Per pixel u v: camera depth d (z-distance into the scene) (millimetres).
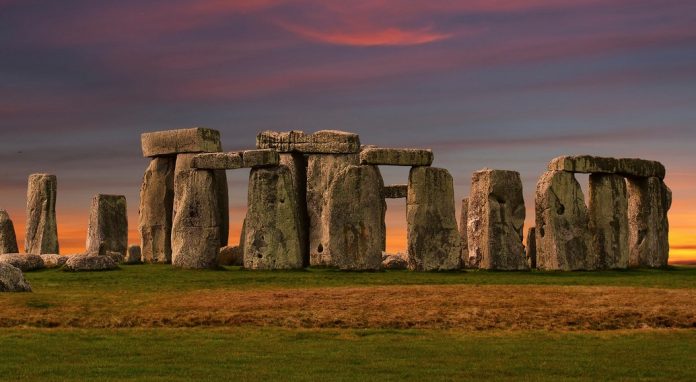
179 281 45531
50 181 65125
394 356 30500
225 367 28859
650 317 36344
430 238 51469
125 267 53750
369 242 51031
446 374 28281
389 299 38406
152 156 62094
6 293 39406
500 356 30609
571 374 28469
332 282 44812
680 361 30125
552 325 35500
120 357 30031
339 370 28609
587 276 49719
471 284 43844
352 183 51344
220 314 35969
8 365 28812
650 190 58688
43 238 64562
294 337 33156
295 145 57094
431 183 51750
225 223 62094
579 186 54656
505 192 53531
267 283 44625
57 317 35344
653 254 58562
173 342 32156
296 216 52219
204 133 60375
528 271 52750
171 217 61438
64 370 28312
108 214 62344
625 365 29547
